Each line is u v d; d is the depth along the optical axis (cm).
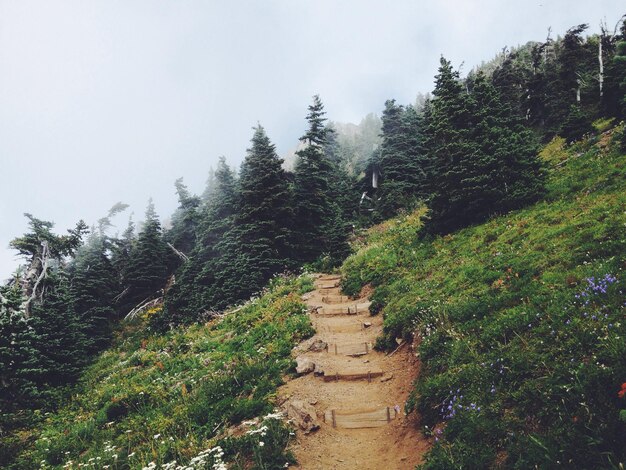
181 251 4462
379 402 825
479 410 572
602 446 405
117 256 4412
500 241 1281
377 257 1931
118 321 3516
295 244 2761
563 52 3650
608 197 1179
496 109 2411
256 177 2784
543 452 441
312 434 729
